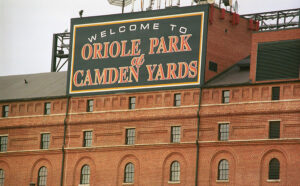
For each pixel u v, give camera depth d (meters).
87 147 129.38
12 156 136.38
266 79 117.56
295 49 116.81
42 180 133.12
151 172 123.62
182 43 125.06
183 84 123.44
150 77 126.19
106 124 128.62
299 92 114.81
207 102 121.19
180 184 121.06
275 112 115.75
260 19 138.38
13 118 137.25
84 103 131.00
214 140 119.56
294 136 114.12
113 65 129.38
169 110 123.69
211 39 125.19
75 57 132.62
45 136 134.25
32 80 144.88
